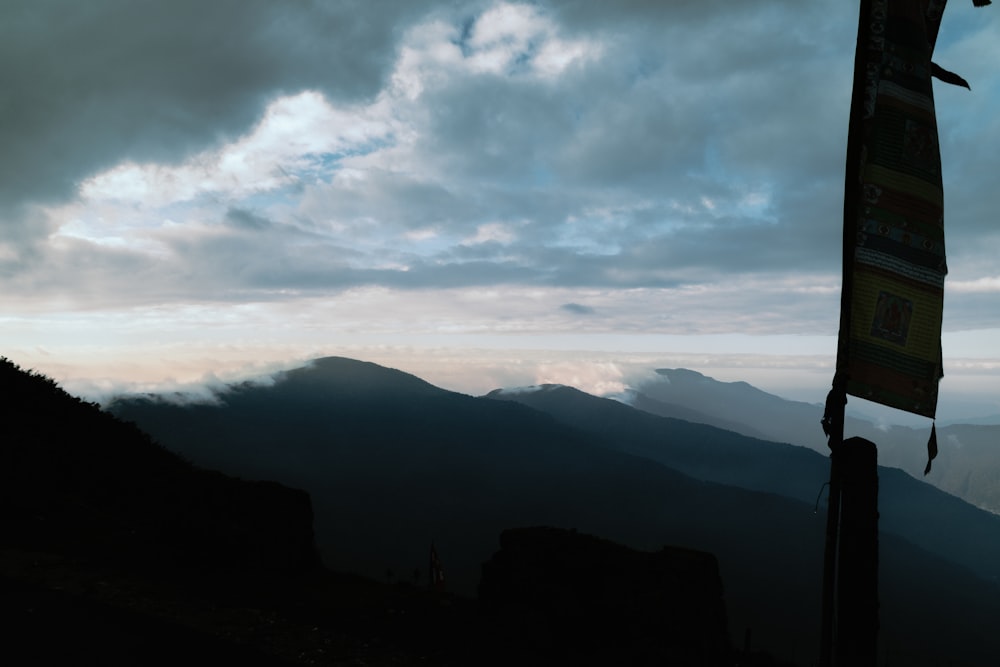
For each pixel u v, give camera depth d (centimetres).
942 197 606
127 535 1329
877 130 605
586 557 1080
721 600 1159
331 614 998
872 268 598
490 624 1000
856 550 547
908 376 588
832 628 564
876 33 609
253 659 750
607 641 976
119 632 775
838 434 593
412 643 900
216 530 1240
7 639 710
